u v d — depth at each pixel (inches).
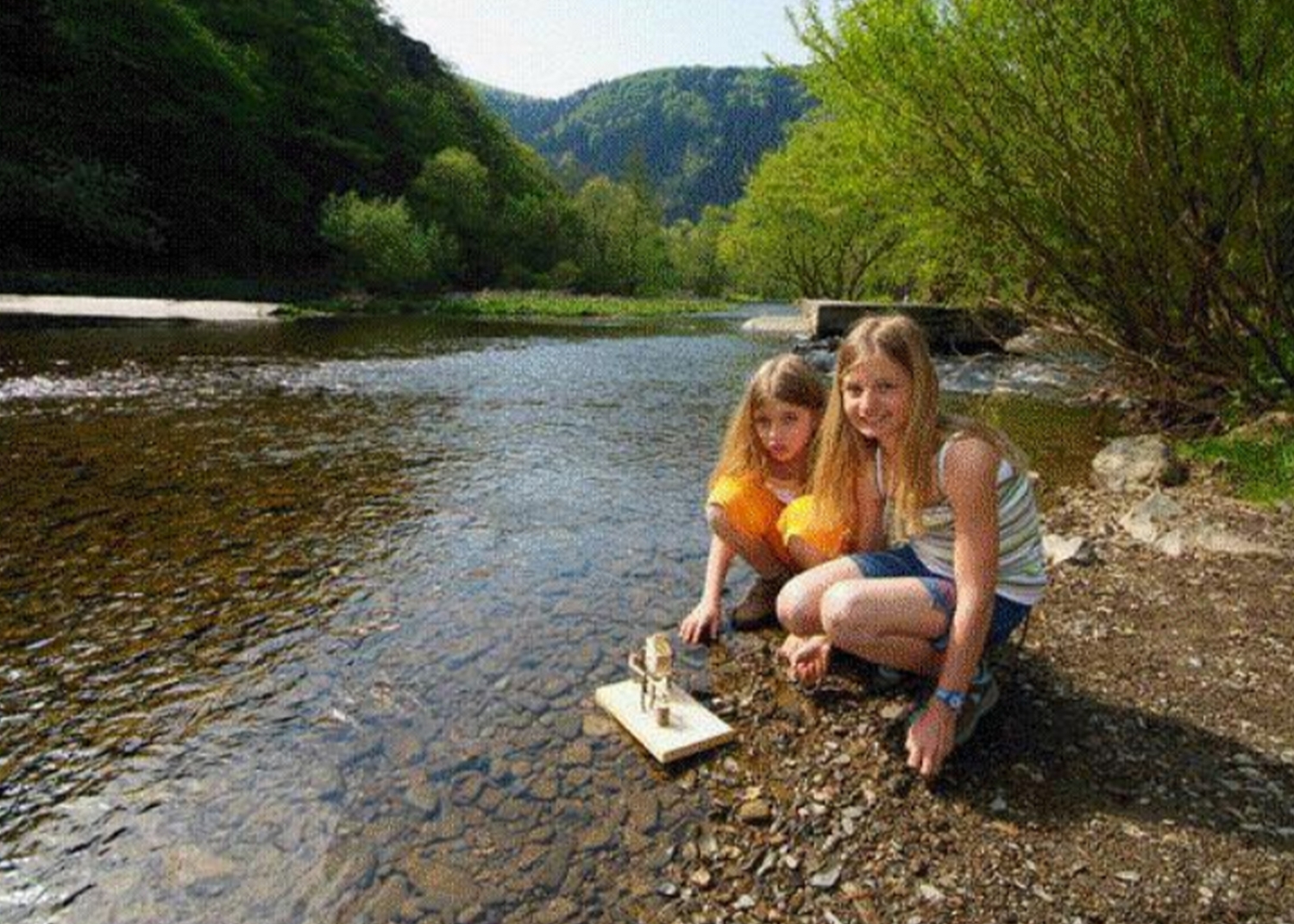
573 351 588.1
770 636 125.7
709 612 127.0
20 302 808.9
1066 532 175.3
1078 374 372.2
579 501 196.7
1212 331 258.5
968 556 88.5
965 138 263.0
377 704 104.2
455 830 81.4
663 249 3250.5
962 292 377.4
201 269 1686.8
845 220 1050.1
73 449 234.1
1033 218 265.4
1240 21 194.9
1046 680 112.0
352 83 2610.7
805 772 92.4
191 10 2009.1
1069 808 86.1
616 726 100.9
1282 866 77.5
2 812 82.8
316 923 69.3
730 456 127.9
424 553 158.9
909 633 95.2
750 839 81.6
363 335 699.4
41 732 96.7
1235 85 191.6
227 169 1840.6
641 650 120.9
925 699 101.5
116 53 1566.2
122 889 72.9
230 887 73.3
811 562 118.6
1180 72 203.2
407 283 1723.7
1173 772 92.2
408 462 232.8
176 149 1689.2
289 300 1337.4
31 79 1488.7
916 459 92.3
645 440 271.1
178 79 1691.7
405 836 80.4
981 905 73.0
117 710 101.7
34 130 1403.8
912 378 92.3
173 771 89.8
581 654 119.0
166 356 469.4
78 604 131.6
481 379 417.4
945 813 85.5
